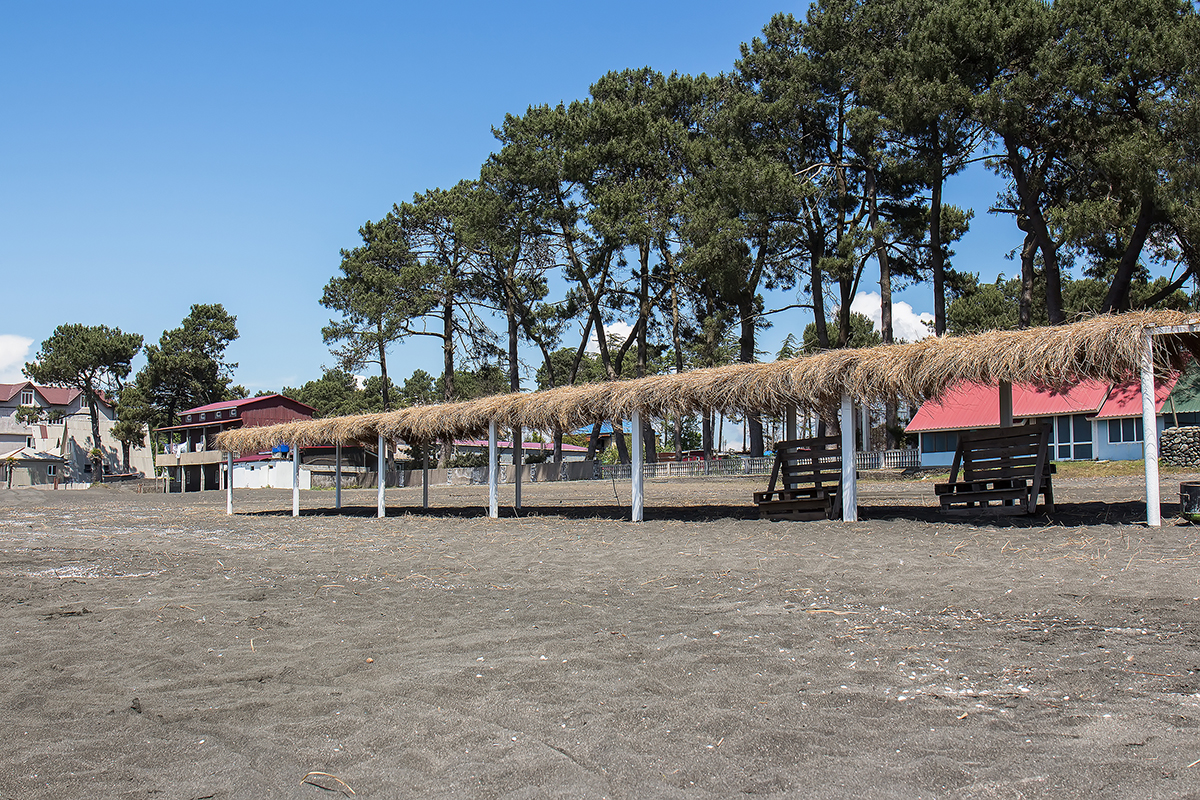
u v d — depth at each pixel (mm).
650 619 6031
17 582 8930
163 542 13734
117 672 4926
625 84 40562
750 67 33125
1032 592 6414
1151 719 3555
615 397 14492
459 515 18281
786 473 13664
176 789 3191
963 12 24234
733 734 3564
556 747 3498
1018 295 48250
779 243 32031
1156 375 10164
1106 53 22812
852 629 5465
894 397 12023
